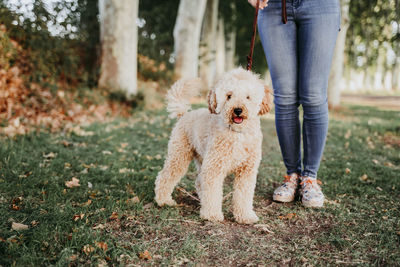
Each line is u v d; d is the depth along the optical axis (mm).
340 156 4953
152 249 2137
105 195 3043
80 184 3305
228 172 2695
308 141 3008
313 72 2809
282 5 2799
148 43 11398
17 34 6629
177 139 2986
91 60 8938
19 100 5934
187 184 3529
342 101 20672
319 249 2191
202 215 2629
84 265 1922
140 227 2416
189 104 3135
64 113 6469
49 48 7207
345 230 2449
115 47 8281
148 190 3238
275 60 2928
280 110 3037
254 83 2646
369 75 39062
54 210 2592
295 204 3016
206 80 14602
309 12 2734
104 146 4914
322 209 2854
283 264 2012
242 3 15203
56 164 3822
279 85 2980
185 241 2225
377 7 21859
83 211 2588
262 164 4418
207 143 2686
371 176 3844
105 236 2244
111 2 8156
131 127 6426
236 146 2531
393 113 12391
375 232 2410
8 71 6082
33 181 3184
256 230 2475
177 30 12094
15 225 2305
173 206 2906
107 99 7969
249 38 18094
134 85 8750
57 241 2146
